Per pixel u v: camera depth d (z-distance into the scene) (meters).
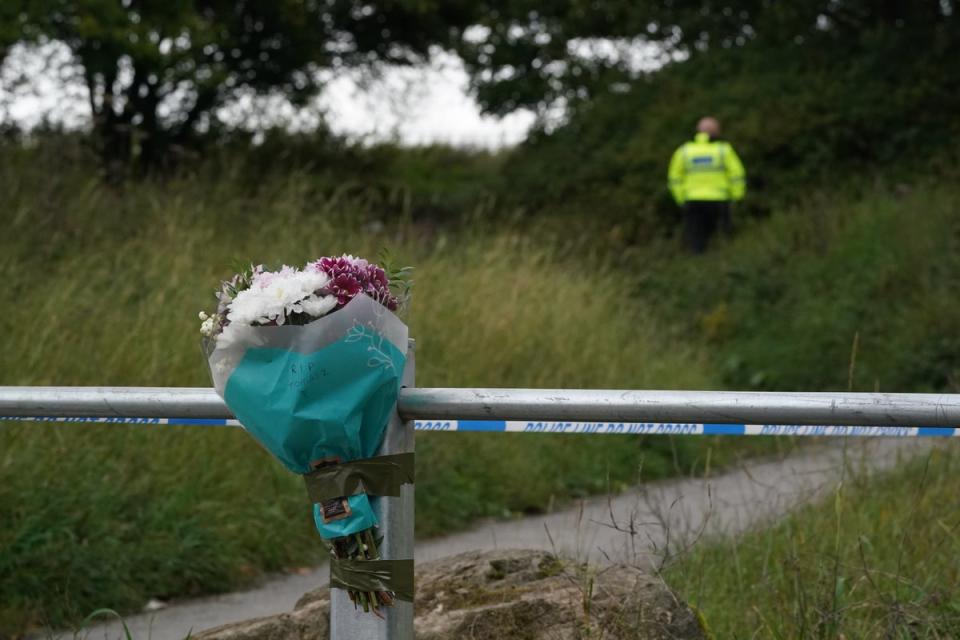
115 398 5.57
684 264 33.88
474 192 45.22
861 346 27.33
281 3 41.81
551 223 37.75
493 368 19.09
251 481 14.30
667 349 25.47
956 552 9.54
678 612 7.20
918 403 4.89
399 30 48.62
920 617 7.78
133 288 17.45
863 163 39.03
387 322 4.97
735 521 12.14
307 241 21.95
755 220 37.66
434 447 16.66
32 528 11.71
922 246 29.84
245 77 43.88
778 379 27.00
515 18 49.84
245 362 4.98
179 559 12.49
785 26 45.81
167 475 13.57
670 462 18.88
